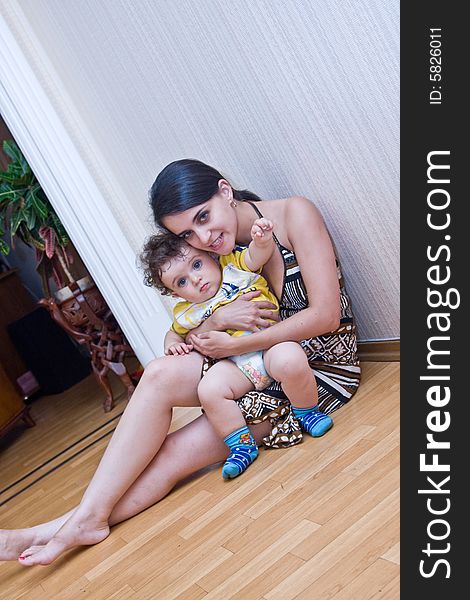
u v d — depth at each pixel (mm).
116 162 2535
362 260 1752
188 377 1615
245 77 1783
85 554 1522
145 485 1614
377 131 1553
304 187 1795
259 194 1942
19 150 3008
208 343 1599
